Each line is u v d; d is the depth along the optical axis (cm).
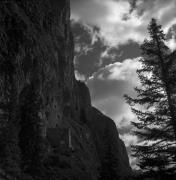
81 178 5200
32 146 3497
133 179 1348
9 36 4394
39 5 7138
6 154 2800
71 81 10431
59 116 7500
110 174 3856
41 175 3534
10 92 3875
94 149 10144
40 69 5406
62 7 9781
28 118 3669
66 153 6219
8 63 4075
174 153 1252
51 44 7206
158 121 1299
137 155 1299
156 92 1334
